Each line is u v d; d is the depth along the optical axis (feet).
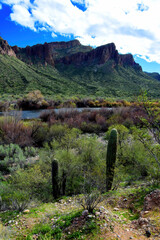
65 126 47.85
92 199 11.12
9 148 34.27
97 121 64.85
